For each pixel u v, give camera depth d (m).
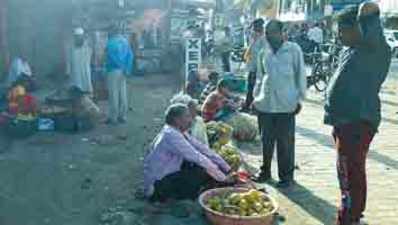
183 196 5.94
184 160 5.97
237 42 27.08
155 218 5.52
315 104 13.04
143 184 6.54
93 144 8.79
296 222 5.47
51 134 9.38
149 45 20.42
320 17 34.53
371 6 4.68
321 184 6.70
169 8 21.34
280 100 6.32
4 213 5.76
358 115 4.70
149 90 15.51
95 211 5.86
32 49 16.00
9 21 15.37
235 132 8.65
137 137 9.37
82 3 17.17
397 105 13.05
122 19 18.50
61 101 9.80
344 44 4.81
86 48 11.75
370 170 7.37
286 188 6.52
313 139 9.18
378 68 4.73
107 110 11.83
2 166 7.41
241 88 13.62
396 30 30.58
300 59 6.33
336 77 4.85
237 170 6.54
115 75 10.27
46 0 16.12
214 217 5.04
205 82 11.93
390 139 9.23
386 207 5.94
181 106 6.04
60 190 6.52
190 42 14.80
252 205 5.16
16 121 8.99
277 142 6.54
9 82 13.02
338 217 5.05
